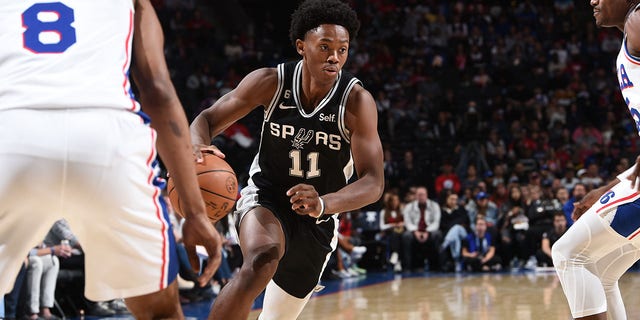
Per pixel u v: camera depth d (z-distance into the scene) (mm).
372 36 19609
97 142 1851
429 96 17156
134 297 2014
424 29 19406
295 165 3357
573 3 20000
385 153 14727
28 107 1844
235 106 3352
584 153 14898
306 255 3387
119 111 1911
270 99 3355
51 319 6387
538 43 18703
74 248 6852
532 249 12023
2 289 1898
